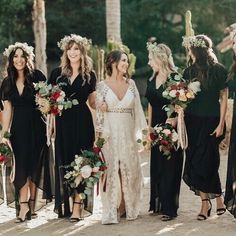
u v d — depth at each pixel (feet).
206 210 24.82
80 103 24.91
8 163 25.30
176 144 24.61
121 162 24.88
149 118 25.46
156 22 99.04
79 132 24.84
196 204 27.66
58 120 24.94
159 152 24.98
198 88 24.13
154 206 25.77
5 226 24.75
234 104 23.93
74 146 24.89
